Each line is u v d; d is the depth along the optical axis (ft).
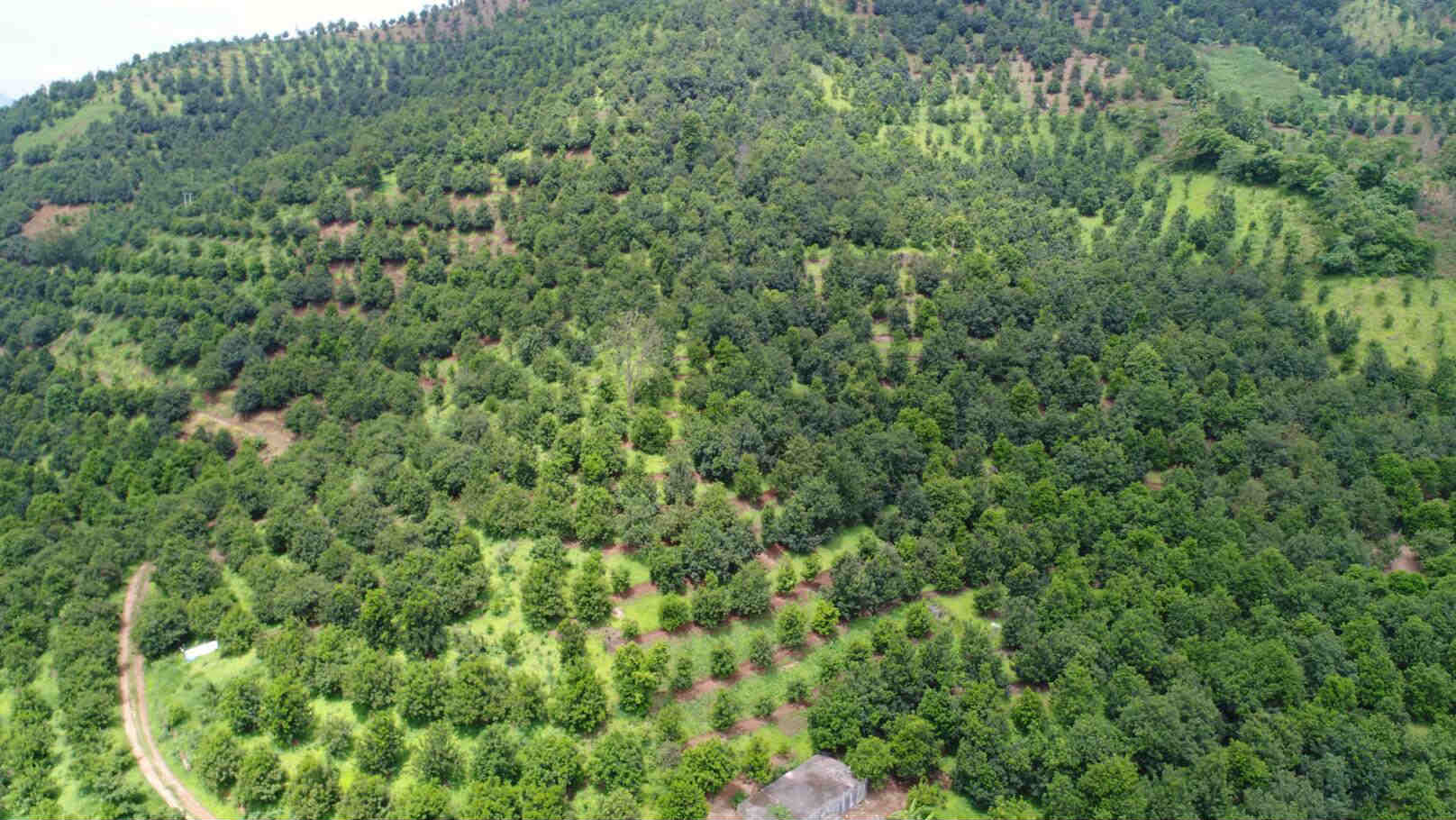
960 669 356.79
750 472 442.91
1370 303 591.78
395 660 368.68
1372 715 341.82
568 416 487.20
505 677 348.79
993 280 593.01
